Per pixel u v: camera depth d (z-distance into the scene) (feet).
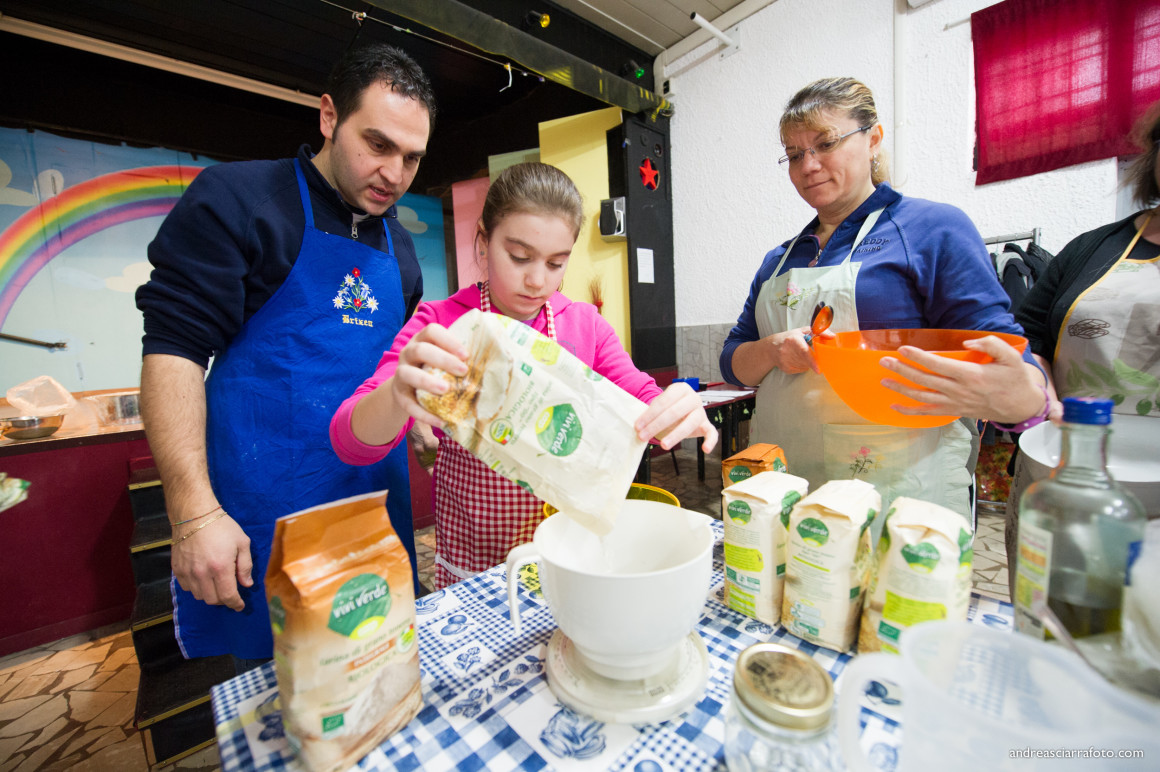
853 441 3.03
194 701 4.60
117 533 6.77
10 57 8.52
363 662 1.38
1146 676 1.27
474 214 12.90
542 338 1.62
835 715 1.36
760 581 1.95
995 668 1.05
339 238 3.18
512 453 1.60
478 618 2.12
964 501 3.00
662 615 1.35
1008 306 2.84
